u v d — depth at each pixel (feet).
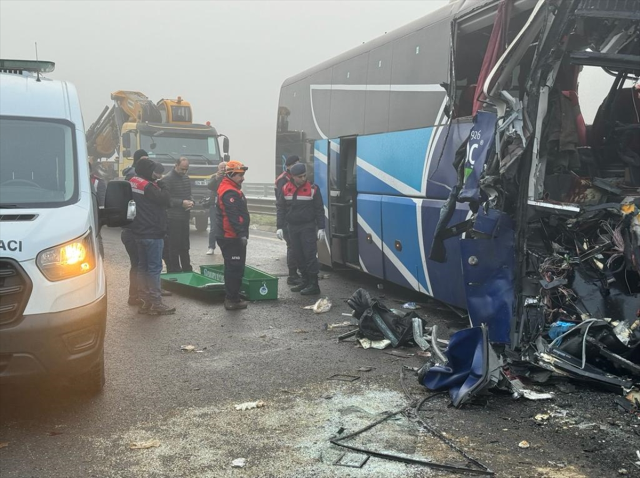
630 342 18.57
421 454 14.37
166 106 69.87
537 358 18.99
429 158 27.32
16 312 15.51
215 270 35.17
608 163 24.73
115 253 49.47
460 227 21.81
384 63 31.50
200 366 21.25
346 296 33.35
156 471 13.76
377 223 32.65
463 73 25.57
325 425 16.10
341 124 36.55
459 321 27.20
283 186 34.94
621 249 19.94
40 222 16.25
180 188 35.96
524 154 19.92
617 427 15.74
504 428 15.79
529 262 20.34
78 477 13.55
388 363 21.35
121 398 18.25
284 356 22.34
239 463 14.01
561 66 22.65
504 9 21.45
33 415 17.01
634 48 21.77
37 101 19.47
